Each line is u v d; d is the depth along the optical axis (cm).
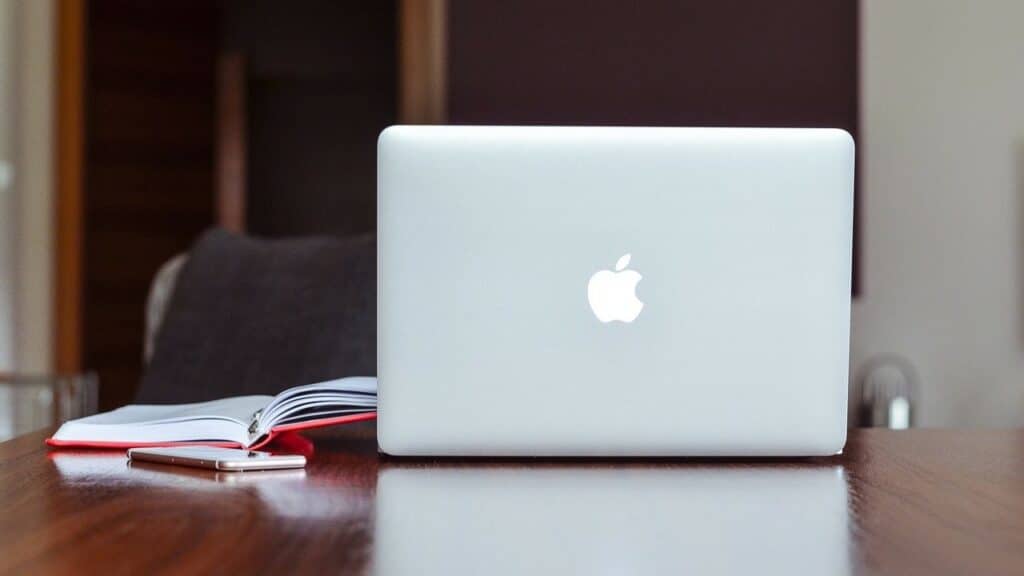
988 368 377
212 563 71
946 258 377
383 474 108
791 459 119
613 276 112
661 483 103
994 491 100
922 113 377
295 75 582
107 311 492
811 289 113
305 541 78
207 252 231
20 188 430
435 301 113
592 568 71
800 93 355
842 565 72
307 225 581
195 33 538
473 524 84
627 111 355
